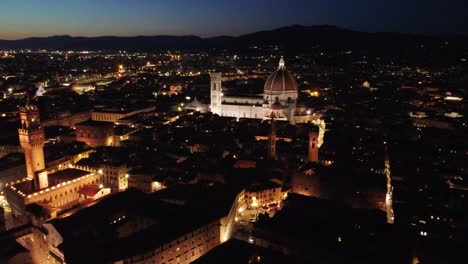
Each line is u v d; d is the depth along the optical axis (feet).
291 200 570.46
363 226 489.67
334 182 639.35
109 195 629.51
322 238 460.14
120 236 517.96
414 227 517.14
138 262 420.36
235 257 420.36
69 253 445.78
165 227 489.26
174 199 595.47
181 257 467.52
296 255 461.37
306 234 470.39
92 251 440.45
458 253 463.83
